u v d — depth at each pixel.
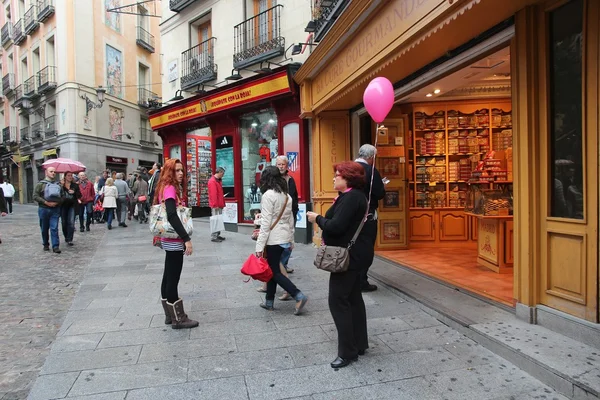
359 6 4.83
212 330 3.72
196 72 11.12
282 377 2.83
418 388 2.64
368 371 2.88
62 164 10.77
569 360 2.67
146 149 25.20
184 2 11.39
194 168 12.86
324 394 2.60
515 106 3.43
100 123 21.38
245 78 9.34
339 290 2.96
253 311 4.24
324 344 3.38
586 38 2.84
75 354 3.23
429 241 7.19
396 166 6.93
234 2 10.14
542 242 3.29
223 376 2.85
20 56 24.97
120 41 22.80
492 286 4.50
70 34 19.84
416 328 3.66
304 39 8.38
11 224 13.36
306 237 8.32
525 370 2.78
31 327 3.88
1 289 5.20
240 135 10.41
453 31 3.76
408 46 4.23
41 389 2.70
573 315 3.03
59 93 20.50
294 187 5.49
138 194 13.13
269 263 4.09
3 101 28.00
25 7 23.92
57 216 7.86
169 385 2.74
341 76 6.12
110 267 6.43
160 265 6.55
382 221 6.95
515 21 3.36
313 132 8.08
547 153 3.20
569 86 3.04
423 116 7.28
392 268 5.67
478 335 3.26
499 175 5.32
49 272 6.14
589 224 2.86
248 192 10.31
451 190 7.32
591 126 2.83
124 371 2.94
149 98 25.31
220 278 5.64
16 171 28.41
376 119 3.70
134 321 3.97
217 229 8.85
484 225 5.54
